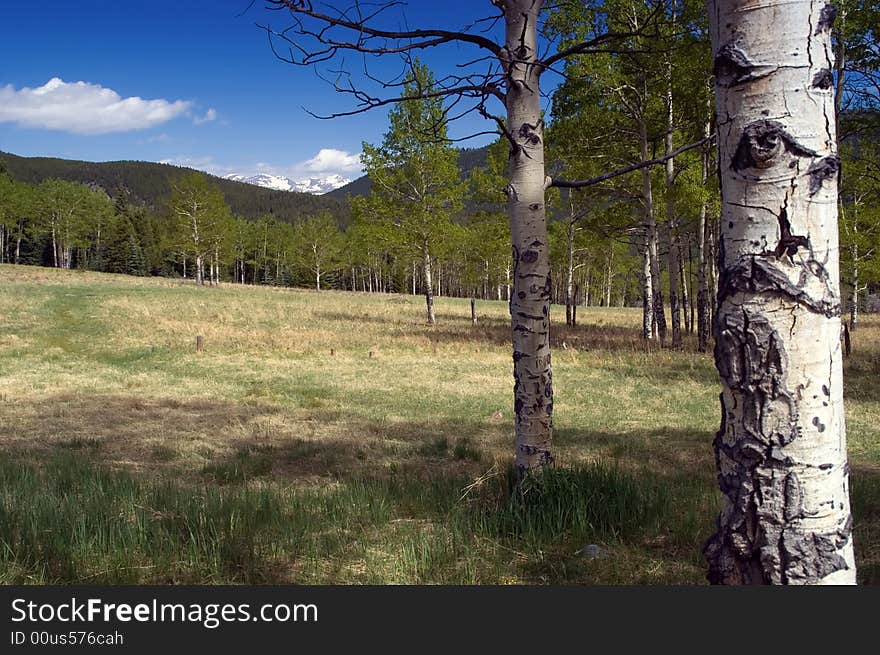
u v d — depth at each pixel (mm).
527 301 4531
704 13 13227
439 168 26703
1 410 10203
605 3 13578
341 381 14391
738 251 1883
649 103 17203
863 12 10992
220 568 3533
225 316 29250
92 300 33125
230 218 59875
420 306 44531
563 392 12812
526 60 4359
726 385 1930
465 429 9625
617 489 4574
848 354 16406
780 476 1837
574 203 23297
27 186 69812
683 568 3605
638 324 34219
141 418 9867
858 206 19016
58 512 4219
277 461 7344
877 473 6605
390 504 4934
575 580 3475
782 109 1803
